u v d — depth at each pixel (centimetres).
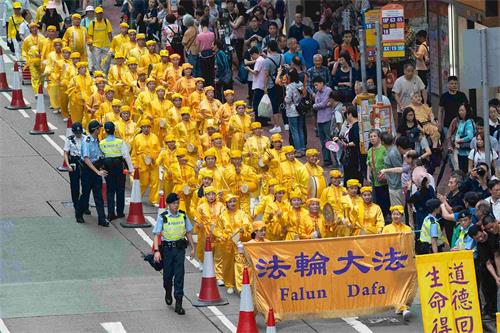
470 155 5200
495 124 5259
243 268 4409
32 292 4706
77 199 5522
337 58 6531
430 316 4178
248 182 5153
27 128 6956
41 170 6253
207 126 5775
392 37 5428
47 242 5259
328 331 4362
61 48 7169
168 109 6200
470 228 4284
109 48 7650
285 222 4725
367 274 4450
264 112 6444
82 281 4822
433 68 6425
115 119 6012
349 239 4438
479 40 4219
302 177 5147
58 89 7169
